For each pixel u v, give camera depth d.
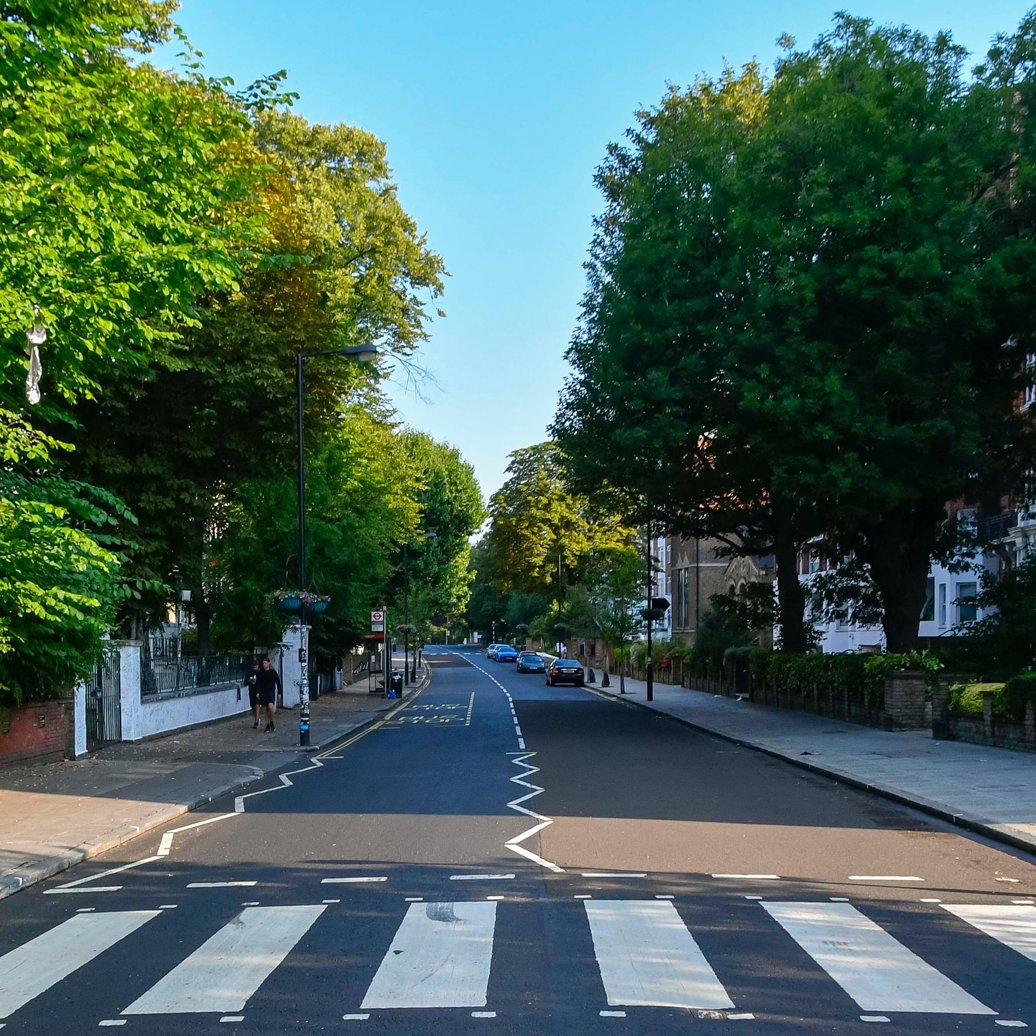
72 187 11.89
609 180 35.03
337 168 39.69
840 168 23.55
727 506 30.64
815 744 21.84
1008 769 16.77
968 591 41.50
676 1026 5.76
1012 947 7.27
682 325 25.19
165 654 28.52
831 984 6.46
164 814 13.91
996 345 25.27
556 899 8.71
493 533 85.62
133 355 15.21
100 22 14.17
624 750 22.34
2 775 17.78
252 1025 5.87
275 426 25.77
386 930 7.79
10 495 13.77
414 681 62.62
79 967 7.15
